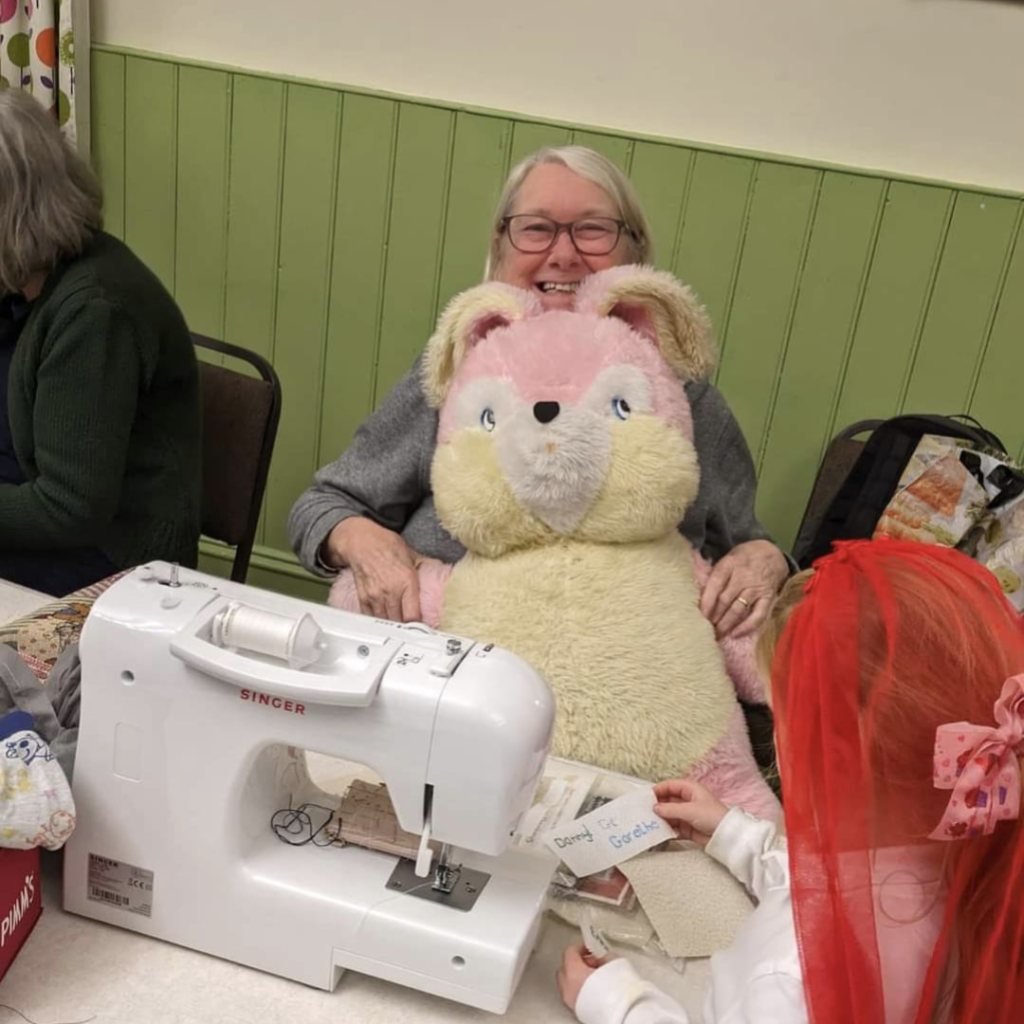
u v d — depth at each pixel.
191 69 2.09
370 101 2.04
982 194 1.86
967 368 1.97
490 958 0.73
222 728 0.75
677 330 1.19
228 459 1.70
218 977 0.77
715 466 1.37
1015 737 0.60
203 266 2.24
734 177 1.93
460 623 1.15
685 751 1.08
